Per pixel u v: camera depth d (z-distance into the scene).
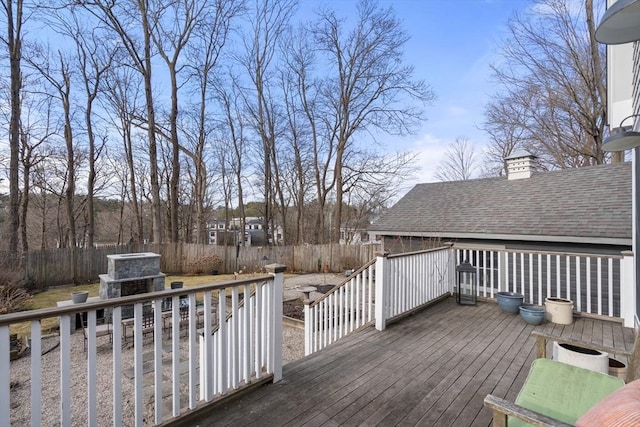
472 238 8.63
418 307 4.83
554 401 1.80
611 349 2.11
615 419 1.00
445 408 2.37
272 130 19.89
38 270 11.30
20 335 6.58
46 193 17.88
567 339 2.26
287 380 2.77
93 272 12.55
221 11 16.19
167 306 7.70
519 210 8.67
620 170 8.50
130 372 4.85
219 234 32.69
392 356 3.28
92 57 15.04
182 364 5.09
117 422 1.83
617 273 6.46
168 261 14.52
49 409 3.96
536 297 7.25
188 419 2.16
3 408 1.47
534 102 13.44
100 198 20.70
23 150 14.86
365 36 17.36
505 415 1.36
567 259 4.78
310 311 4.72
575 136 12.88
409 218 10.71
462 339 3.76
